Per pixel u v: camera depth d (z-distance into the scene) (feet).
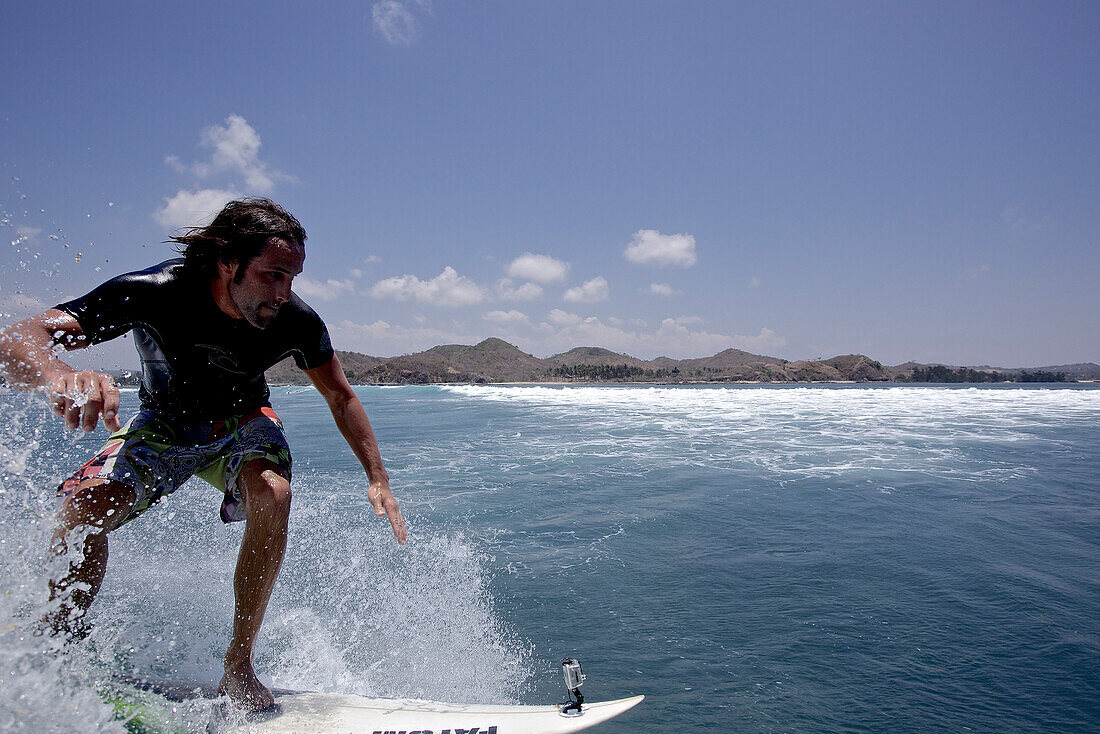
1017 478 24.32
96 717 6.15
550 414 63.72
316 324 8.26
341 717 7.09
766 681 9.09
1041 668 9.33
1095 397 76.13
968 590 12.49
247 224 6.79
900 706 8.37
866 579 13.20
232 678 7.06
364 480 25.68
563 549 15.74
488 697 8.76
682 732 7.82
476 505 20.76
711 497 21.30
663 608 11.87
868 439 36.86
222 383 7.63
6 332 5.68
